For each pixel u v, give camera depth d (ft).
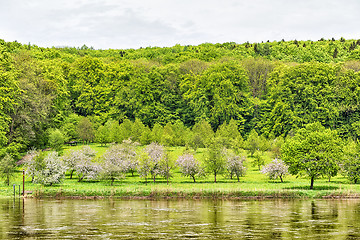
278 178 326.85
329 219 162.30
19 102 373.40
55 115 462.19
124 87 578.66
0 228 143.33
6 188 270.05
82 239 125.80
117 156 326.03
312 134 277.03
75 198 243.40
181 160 305.32
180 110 590.14
